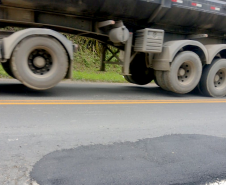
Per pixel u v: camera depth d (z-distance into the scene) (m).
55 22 5.71
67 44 5.27
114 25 6.11
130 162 2.52
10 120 3.54
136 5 5.70
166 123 3.95
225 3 6.62
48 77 5.18
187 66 6.58
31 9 5.34
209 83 6.87
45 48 5.08
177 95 7.00
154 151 2.83
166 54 6.13
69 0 5.21
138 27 6.46
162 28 6.72
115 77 10.67
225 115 4.77
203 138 3.37
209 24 6.91
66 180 2.10
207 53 6.64
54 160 2.44
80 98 5.46
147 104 5.32
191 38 7.23
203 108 5.30
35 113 3.96
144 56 7.27
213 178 2.36
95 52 14.15
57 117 3.84
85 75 10.13
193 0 6.16
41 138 2.96
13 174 2.14
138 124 3.79
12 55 4.84
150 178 2.25
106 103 5.11
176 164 2.56
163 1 5.76
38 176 2.13
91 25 6.09
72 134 3.16
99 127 3.52
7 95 5.24
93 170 2.30
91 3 5.38
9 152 2.54
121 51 7.46
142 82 8.56
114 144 2.95
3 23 5.70
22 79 4.96
